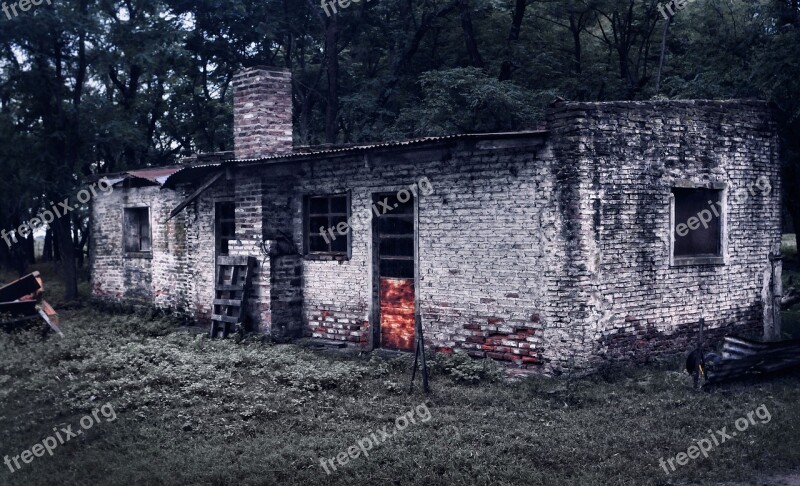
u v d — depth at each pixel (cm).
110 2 2202
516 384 986
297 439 788
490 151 1105
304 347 1305
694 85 1775
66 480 707
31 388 1032
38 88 2158
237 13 2462
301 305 1411
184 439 809
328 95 2605
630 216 1084
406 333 1245
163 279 1731
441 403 920
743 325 1260
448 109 2144
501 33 2667
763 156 1288
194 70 2764
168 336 1384
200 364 1118
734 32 1866
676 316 1155
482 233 1120
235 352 1205
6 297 1539
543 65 2511
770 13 1670
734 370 947
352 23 2666
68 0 2105
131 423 861
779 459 719
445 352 1168
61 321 1675
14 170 2214
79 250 2980
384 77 2631
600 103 1045
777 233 1312
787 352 972
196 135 2952
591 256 1033
